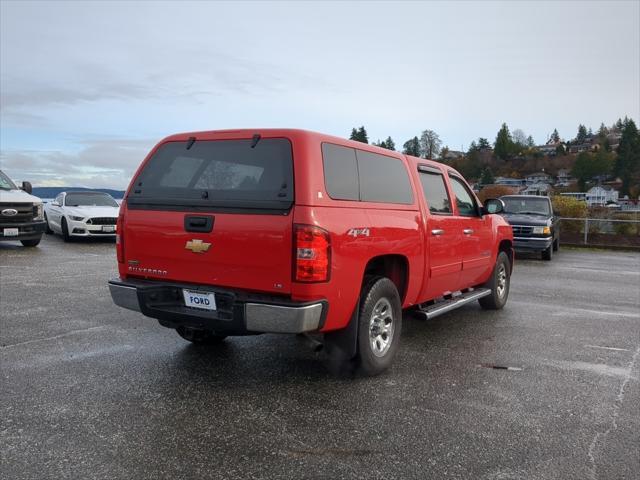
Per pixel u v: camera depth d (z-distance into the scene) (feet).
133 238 14.93
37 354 16.42
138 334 18.88
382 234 14.87
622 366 16.51
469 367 16.15
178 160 14.69
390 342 15.65
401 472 9.82
